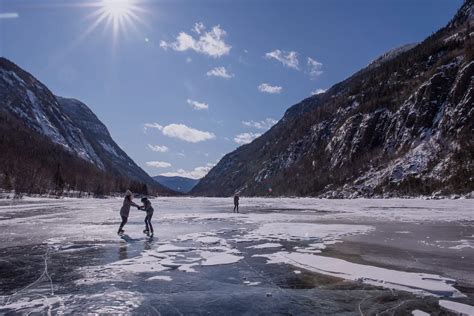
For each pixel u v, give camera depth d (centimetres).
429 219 2720
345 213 3453
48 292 863
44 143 16075
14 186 7931
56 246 1480
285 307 762
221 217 2925
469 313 723
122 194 12950
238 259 1223
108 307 761
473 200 5212
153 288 897
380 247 1466
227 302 795
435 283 919
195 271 1070
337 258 1241
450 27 14638
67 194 9344
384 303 786
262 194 15875
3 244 1528
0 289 888
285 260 1217
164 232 1927
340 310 745
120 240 1639
